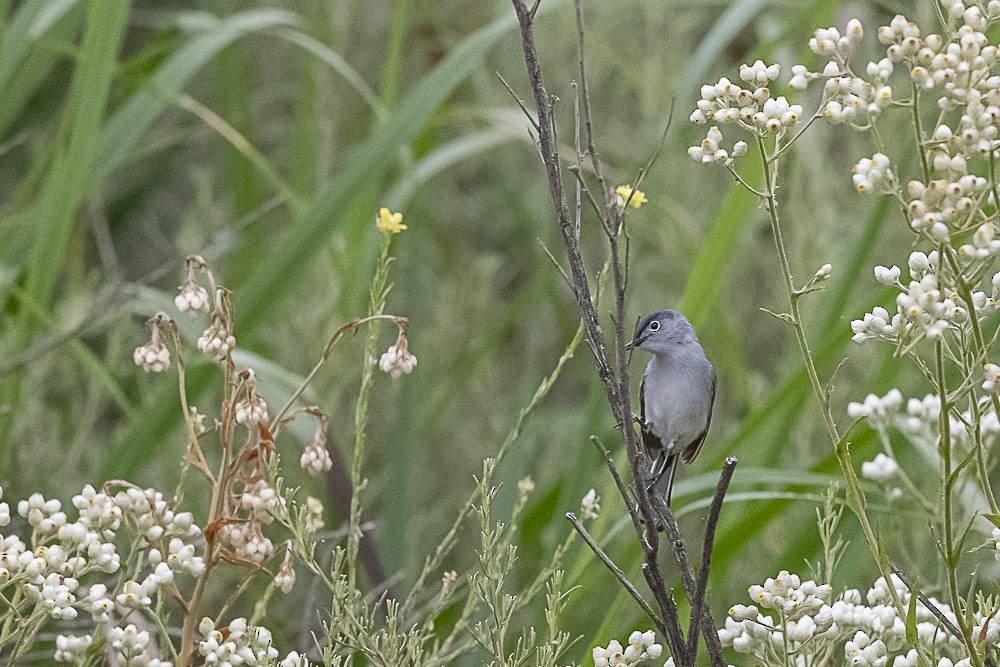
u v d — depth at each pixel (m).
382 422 10.73
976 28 4.39
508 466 8.14
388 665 5.45
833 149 13.27
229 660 5.12
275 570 8.59
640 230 11.95
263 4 13.73
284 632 8.58
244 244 11.57
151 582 5.03
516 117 11.12
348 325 5.55
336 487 7.70
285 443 9.65
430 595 9.05
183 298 5.40
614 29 13.98
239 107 12.19
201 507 9.38
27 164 13.42
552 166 4.80
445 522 10.40
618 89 13.93
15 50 8.59
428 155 10.70
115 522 5.21
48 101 13.70
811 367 4.84
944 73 4.25
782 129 4.59
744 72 4.70
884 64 4.41
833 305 9.15
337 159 13.46
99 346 11.50
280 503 5.36
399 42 10.31
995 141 4.40
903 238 10.91
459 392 11.75
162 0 15.23
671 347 7.64
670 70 12.69
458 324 11.64
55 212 8.30
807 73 4.59
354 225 10.13
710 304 8.89
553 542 8.09
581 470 8.35
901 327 4.60
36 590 4.91
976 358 4.68
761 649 5.06
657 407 7.67
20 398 9.06
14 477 9.15
